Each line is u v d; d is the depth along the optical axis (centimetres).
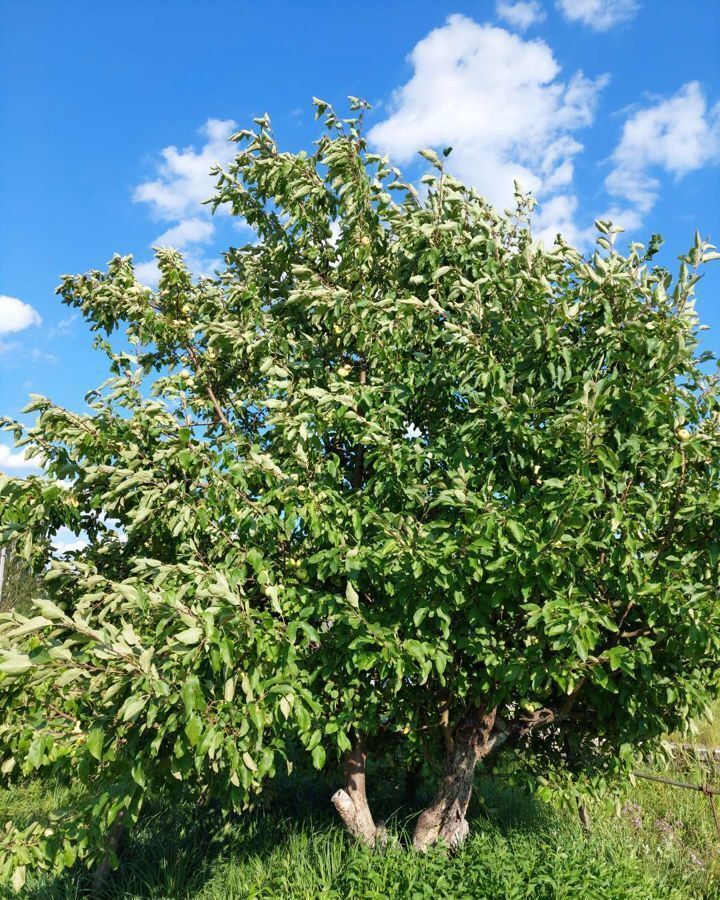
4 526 483
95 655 334
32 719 342
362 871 439
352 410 473
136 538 532
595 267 463
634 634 443
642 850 567
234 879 495
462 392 469
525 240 503
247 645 371
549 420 437
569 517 387
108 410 499
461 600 405
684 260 440
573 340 475
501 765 611
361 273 542
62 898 502
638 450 432
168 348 581
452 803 505
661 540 432
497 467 457
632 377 437
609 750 531
